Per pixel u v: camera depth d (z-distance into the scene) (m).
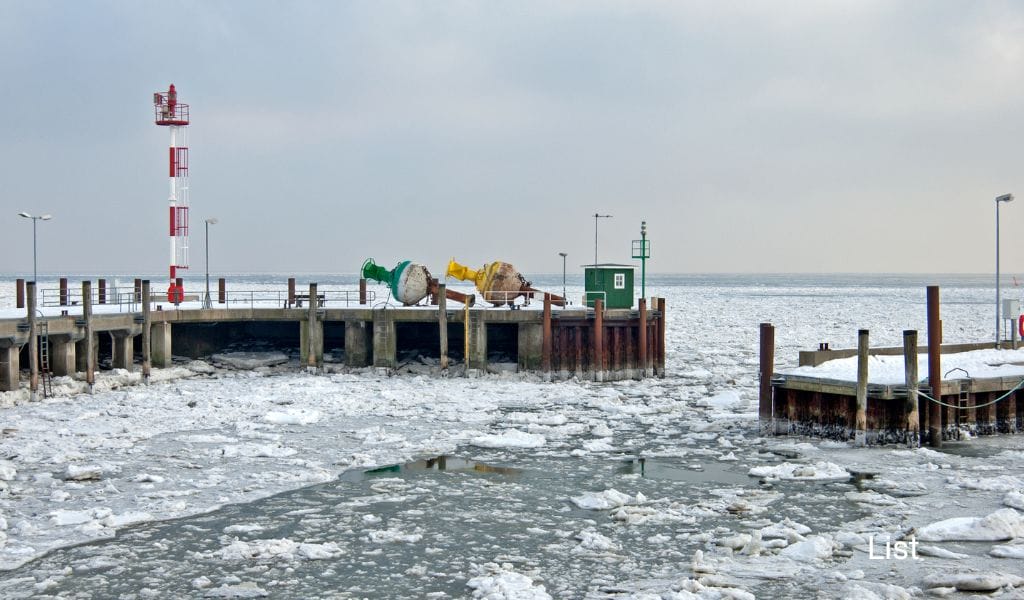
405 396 44.47
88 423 36.72
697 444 33.94
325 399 43.28
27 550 21.58
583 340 50.22
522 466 30.59
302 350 52.53
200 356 53.88
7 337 40.38
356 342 52.22
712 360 62.97
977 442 32.75
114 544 22.11
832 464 28.97
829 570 20.16
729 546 21.72
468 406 42.16
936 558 20.91
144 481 27.89
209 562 20.92
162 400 42.38
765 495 26.45
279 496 26.50
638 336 51.25
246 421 37.78
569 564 20.91
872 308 135.38
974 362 35.91
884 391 31.16
